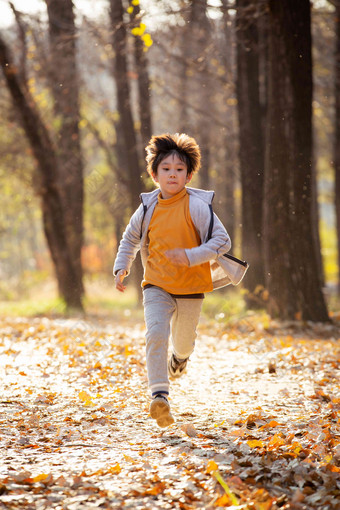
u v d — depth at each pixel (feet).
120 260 16.57
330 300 73.56
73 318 59.67
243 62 57.11
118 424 17.15
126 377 24.32
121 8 60.23
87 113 91.91
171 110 86.79
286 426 16.60
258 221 57.52
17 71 66.33
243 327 41.93
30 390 21.09
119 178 96.58
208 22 55.67
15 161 74.43
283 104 41.14
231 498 11.33
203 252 14.65
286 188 41.96
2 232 111.04
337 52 73.87
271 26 41.09
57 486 12.14
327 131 98.99
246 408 19.03
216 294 89.15
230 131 73.87
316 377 24.14
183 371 18.34
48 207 71.92
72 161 77.46
